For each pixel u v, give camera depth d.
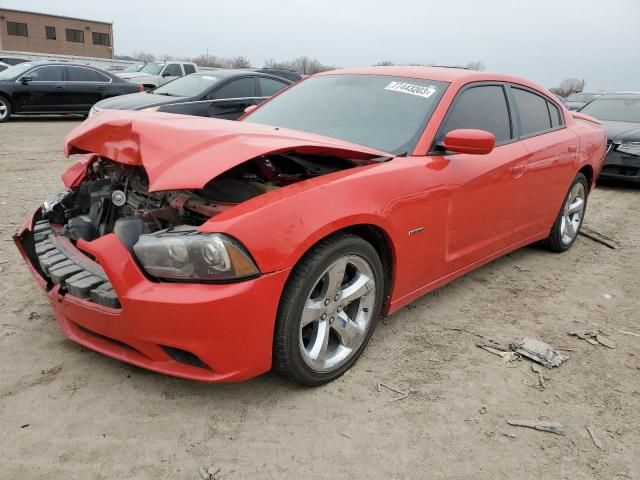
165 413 2.38
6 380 2.53
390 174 2.79
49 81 13.32
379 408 2.50
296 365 2.45
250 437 2.27
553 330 3.41
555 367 2.96
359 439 2.29
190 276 2.17
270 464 2.13
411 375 2.79
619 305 3.87
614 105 9.34
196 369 2.28
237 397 2.51
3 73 13.55
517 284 4.14
